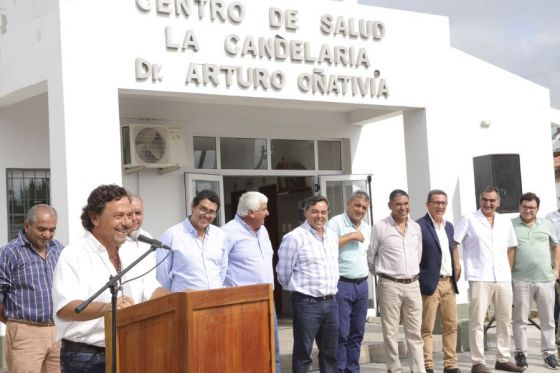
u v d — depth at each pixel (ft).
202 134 33.30
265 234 23.08
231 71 27.71
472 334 27.12
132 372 12.75
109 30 25.41
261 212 22.50
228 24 27.89
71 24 24.70
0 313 18.84
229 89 27.66
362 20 31.19
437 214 25.99
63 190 24.47
